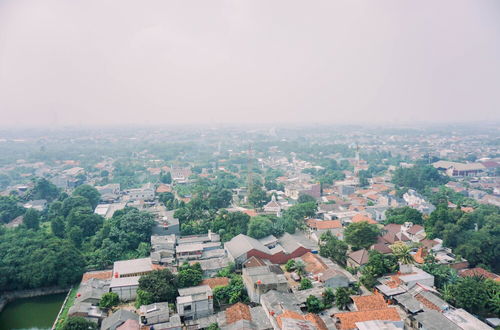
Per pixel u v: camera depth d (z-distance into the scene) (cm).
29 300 9969
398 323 7519
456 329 7194
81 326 7650
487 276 9856
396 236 12862
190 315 8200
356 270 10375
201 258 11444
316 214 16212
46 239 11781
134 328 7388
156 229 13250
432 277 9394
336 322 7750
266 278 8969
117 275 9844
